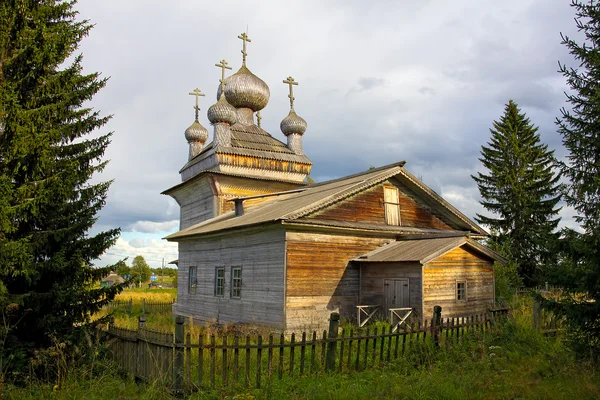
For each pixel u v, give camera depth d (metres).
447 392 8.92
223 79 41.12
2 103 10.26
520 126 43.62
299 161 38.25
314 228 20.78
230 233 23.80
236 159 35.59
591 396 8.60
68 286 11.09
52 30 11.88
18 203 10.87
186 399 9.23
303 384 9.69
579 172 11.22
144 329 10.70
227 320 23.81
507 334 12.86
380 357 11.17
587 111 11.26
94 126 12.47
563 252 10.71
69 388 9.55
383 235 22.91
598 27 11.68
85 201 11.97
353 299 21.52
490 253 20.91
